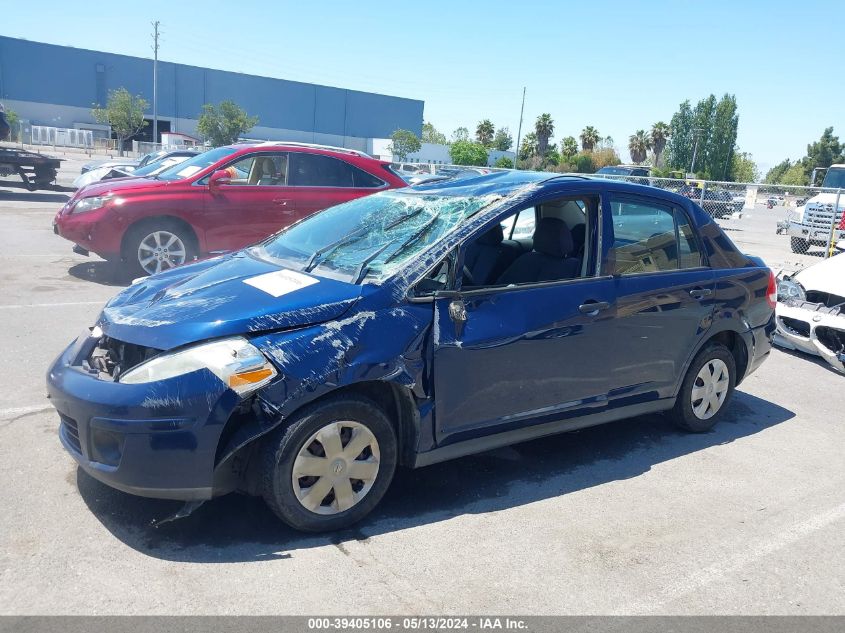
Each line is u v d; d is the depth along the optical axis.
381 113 79.56
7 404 4.80
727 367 5.16
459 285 3.74
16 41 63.72
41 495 3.65
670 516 3.92
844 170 20.56
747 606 3.15
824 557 3.60
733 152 88.44
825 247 16.81
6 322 6.74
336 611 2.91
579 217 4.45
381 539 3.48
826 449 5.05
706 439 5.12
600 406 4.38
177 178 9.05
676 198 4.85
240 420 3.23
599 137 72.50
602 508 3.96
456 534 3.58
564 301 4.08
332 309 3.39
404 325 3.49
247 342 3.20
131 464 3.10
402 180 9.99
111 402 3.09
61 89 66.19
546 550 3.49
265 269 3.98
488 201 4.02
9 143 47.44
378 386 3.60
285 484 3.26
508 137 91.31
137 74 68.38
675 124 87.50
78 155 47.28
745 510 4.05
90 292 8.21
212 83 70.56
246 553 3.26
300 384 3.20
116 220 8.47
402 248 3.82
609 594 3.17
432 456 3.72
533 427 4.09
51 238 12.07
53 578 2.99
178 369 3.12
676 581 3.30
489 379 3.80
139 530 3.39
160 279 4.11
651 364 4.60
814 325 6.95
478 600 3.05
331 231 4.36
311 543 3.39
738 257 5.19
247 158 9.13
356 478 3.49
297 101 74.25
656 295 4.52
